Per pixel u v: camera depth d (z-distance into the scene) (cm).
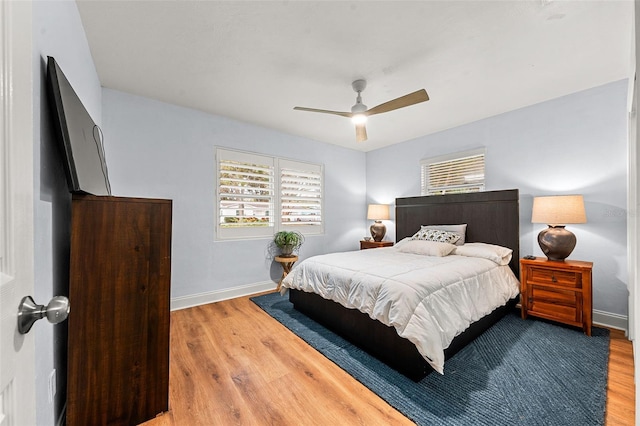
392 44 209
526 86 275
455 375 185
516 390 168
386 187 505
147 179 305
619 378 179
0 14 50
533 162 319
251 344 235
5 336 50
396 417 150
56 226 129
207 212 349
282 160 425
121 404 141
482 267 265
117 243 142
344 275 241
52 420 121
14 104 54
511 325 267
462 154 387
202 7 173
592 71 247
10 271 52
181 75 257
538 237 285
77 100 157
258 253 396
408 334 173
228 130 367
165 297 156
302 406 159
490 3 168
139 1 167
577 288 250
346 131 423
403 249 353
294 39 204
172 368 198
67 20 151
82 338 132
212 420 149
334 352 219
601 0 165
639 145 80
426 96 223
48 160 119
